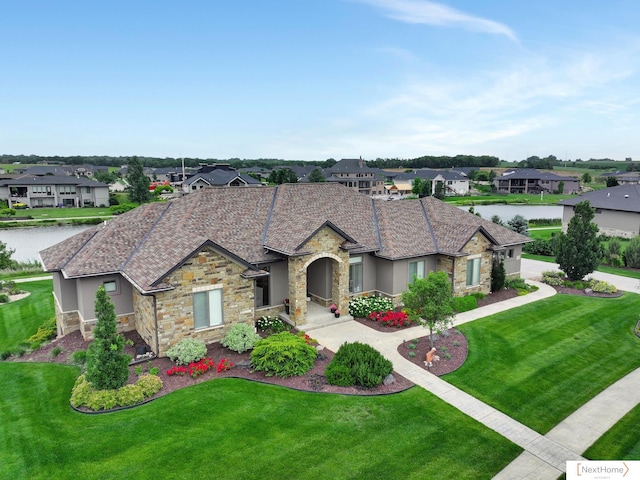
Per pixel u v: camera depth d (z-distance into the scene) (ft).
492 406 50.26
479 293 91.45
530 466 40.22
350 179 421.18
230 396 51.37
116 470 39.19
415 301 62.39
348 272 78.38
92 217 271.69
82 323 68.74
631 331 73.15
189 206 80.89
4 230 233.76
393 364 60.29
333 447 42.42
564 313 82.23
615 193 180.14
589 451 42.47
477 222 102.42
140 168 346.74
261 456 41.01
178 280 61.36
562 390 54.03
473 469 39.70
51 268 68.95
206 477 38.27
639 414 48.80
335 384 54.03
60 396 52.75
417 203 105.09
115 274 69.00
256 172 533.55
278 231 79.20
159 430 44.86
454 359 62.18
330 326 74.90
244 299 68.08
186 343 60.18
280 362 56.75
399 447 42.60
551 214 276.21
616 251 131.34
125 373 51.06
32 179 328.29
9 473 38.99
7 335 77.15
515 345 67.36
